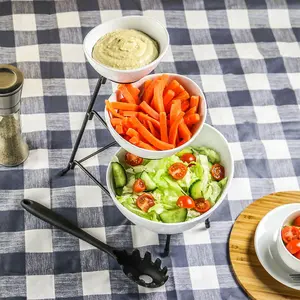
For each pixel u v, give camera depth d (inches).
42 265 46.7
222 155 47.4
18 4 59.6
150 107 43.4
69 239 47.9
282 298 45.7
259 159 52.7
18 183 50.1
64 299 45.6
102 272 46.7
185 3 61.5
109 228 48.8
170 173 45.6
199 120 44.0
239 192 50.8
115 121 42.9
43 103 54.2
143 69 41.9
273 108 55.8
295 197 50.1
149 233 48.6
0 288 45.6
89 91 55.4
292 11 62.2
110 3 60.7
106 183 49.8
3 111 45.2
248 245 47.7
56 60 56.9
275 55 59.2
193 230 48.8
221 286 46.5
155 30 44.6
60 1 60.2
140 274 45.9
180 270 47.0
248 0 62.2
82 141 52.6
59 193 50.0
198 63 57.9
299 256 43.8
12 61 56.5
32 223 48.4
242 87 56.9
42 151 51.9
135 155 45.5
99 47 43.3
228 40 59.7
